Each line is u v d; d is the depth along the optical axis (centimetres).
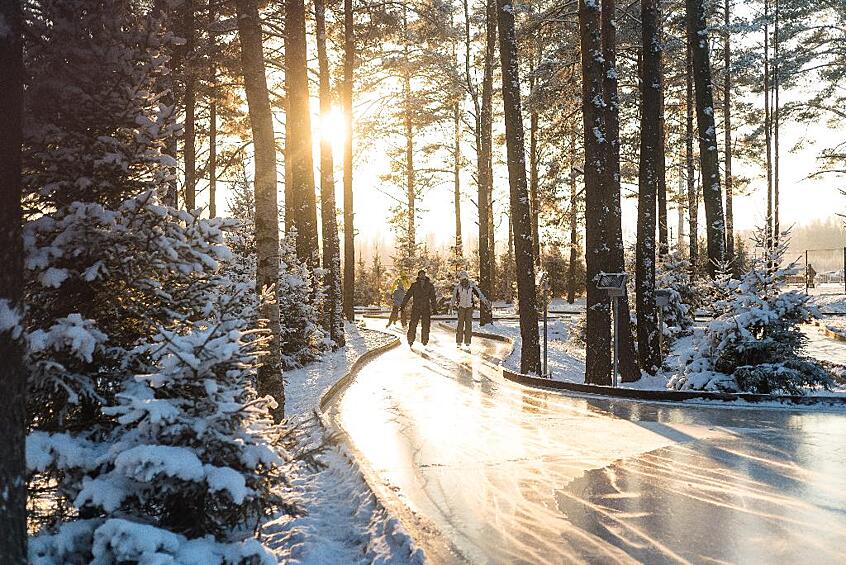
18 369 377
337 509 663
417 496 718
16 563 369
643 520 632
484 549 566
